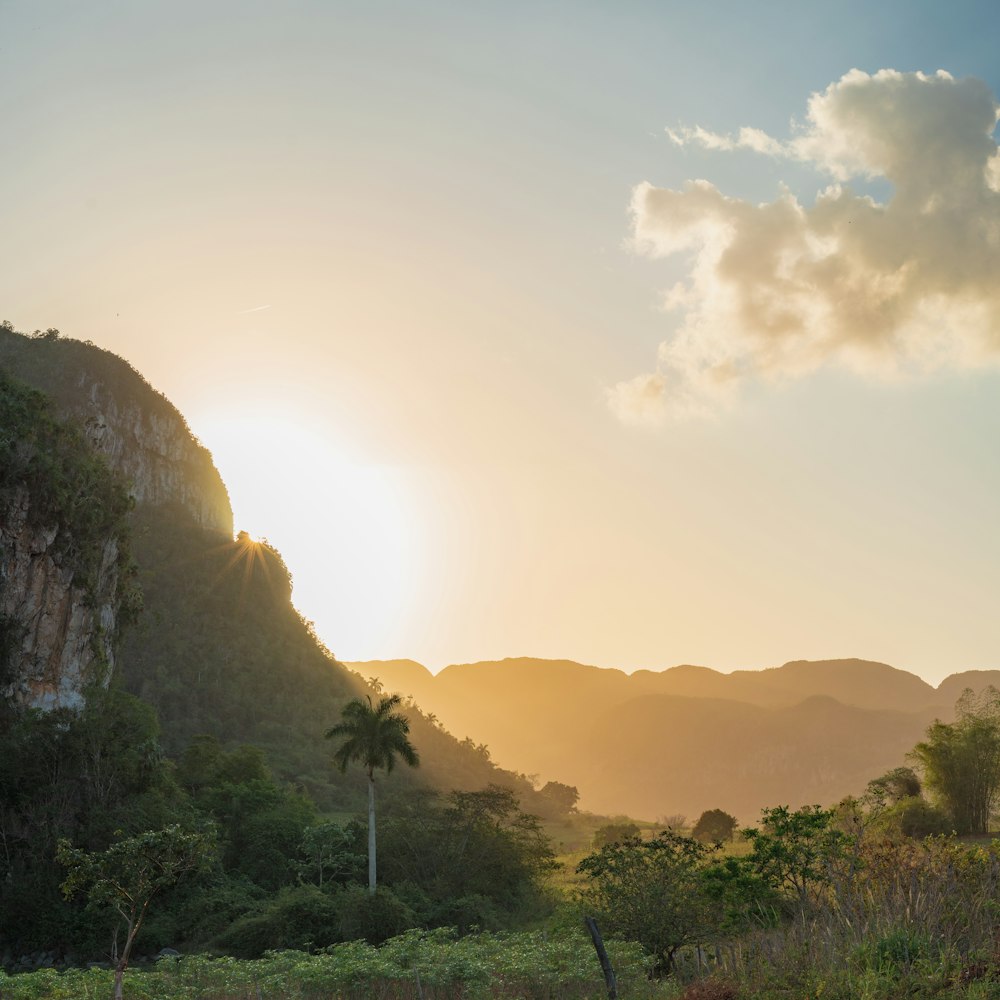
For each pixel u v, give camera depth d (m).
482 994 27.61
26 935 55.03
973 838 59.94
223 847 71.31
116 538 90.81
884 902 18.25
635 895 33.97
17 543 76.12
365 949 35.53
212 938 54.12
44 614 77.19
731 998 16.80
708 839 106.69
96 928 54.41
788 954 17.62
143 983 34.31
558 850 123.75
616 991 18.92
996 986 13.93
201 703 197.38
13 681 73.56
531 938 36.28
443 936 43.47
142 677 198.12
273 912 53.22
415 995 29.30
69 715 71.69
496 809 69.69
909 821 61.88
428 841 68.44
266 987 32.03
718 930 30.55
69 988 33.69
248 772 99.06
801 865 24.53
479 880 65.50
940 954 15.77
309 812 84.75
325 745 192.88
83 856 22.73
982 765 63.84
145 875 23.02
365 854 70.44
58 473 79.94
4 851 60.69
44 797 64.06
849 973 15.48
